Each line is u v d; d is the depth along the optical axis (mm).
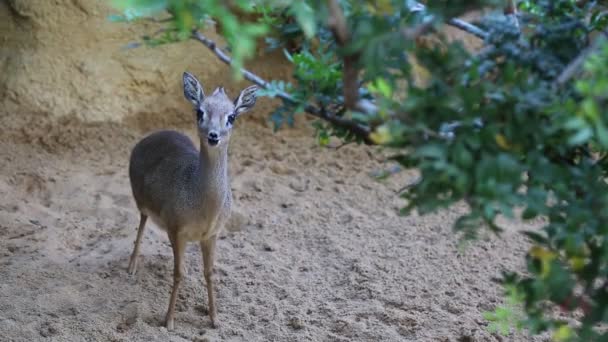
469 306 11656
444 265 12836
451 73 5711
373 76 5809
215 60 18531
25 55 17391
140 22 17953
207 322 11211
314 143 17531
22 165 15703
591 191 5836
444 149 5320
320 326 11078
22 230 13398
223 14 4570
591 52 5746
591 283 6164
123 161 16344
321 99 6934
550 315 10977
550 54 6285
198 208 10523
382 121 5809
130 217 14141
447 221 14242
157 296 11773
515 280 6676
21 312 10992
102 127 17219
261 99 18516
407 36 5422
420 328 11023
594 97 5074
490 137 5410
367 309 11430
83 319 10938
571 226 5785
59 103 17219
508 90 5500
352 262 12914
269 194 15273
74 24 17562
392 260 13016
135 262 12312
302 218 14398
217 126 10055
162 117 17875
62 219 13906
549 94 5453
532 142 5641
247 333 10906
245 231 13969
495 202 5445
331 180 16031
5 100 17125
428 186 5715
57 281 11875
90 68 17547
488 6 5699
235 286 12148
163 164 11086
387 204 15047
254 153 17031
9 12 17516
